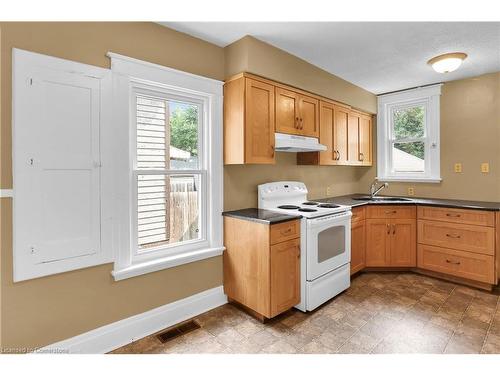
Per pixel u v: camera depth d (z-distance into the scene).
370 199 3.60
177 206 2.37
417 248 3.21
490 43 2.41
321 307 2.46
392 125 3.97
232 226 2.45
